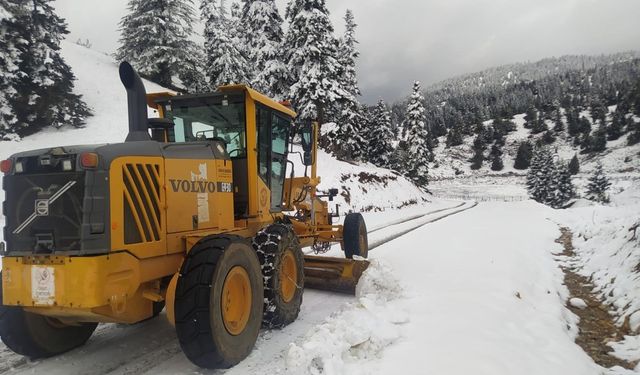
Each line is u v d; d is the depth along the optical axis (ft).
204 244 12.53
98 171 10.75
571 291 23.41
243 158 17.26
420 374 11.63
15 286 10.91
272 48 94.94
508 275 22.50
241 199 17.22
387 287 19.29
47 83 66.80
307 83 89.35
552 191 180.86
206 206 14.44
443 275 22.93
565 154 383.04
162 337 15.23
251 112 16.89
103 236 10.74
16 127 66.28
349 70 130.52
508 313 16.75
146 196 12.06
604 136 371.15
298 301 16.97
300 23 90.43
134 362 13.12
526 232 42.37
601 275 24.49
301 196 23.77
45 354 13.16
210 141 15.55
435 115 570.87
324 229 26.84
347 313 15.90
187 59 101.50
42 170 11.00
